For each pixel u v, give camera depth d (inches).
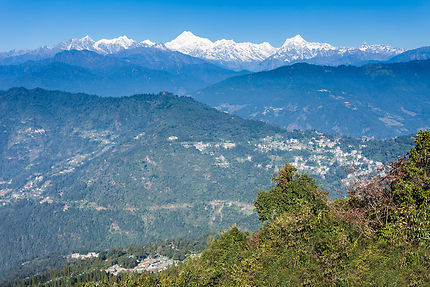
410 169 504.4
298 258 511.2
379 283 436.1
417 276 428.8
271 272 507.5
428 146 498.0
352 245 497.0
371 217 551.5
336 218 562.9
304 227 550.9
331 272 475.5
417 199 491.8
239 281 518.9
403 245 468.1
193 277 563.5
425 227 464.4
